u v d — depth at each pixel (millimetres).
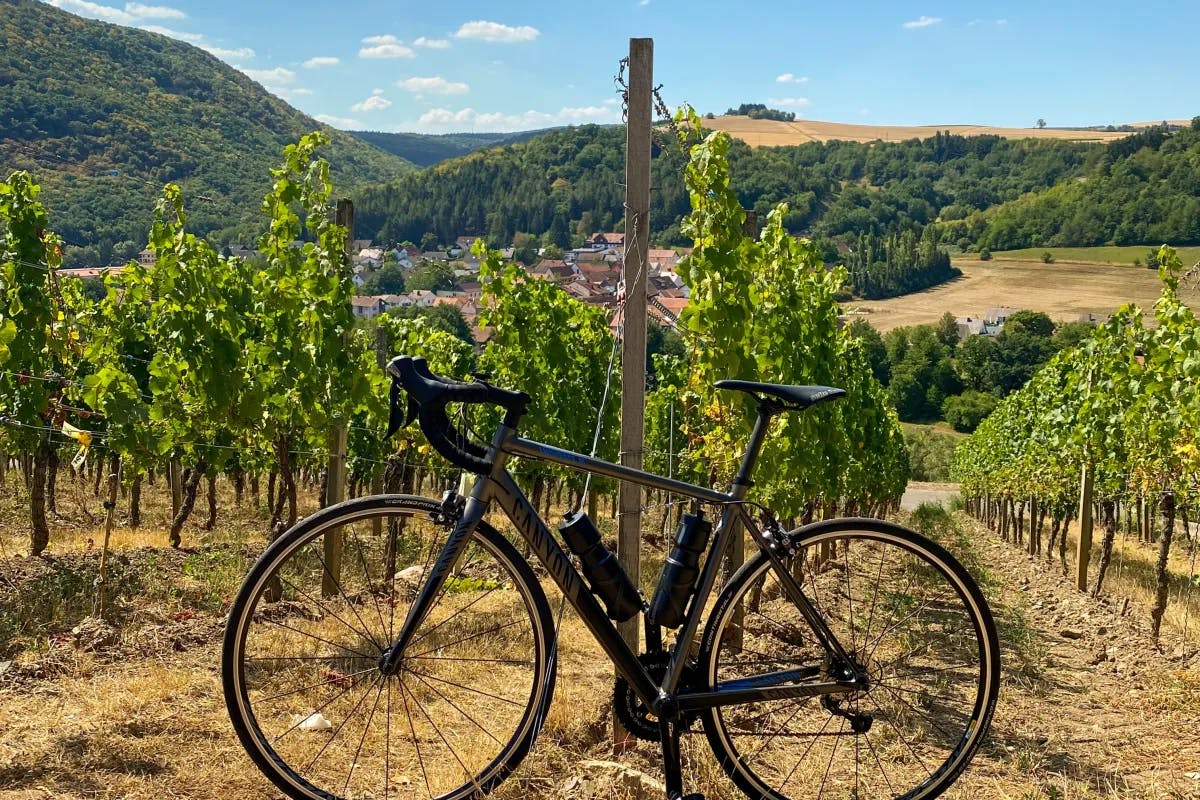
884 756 3797
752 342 7023
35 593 6629
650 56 3535
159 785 3037
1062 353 16594
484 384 2754
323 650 4629
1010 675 5641
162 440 7977
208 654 4895
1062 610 9820
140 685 4062
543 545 2789
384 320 13445
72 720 3600
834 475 10016
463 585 3381
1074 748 4277
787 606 6746
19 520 12344
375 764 3338
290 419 7531
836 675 3041
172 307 7672
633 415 3576
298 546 2723
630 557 3576
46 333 9070
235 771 3178
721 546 2912
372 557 8562
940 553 3051
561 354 11805
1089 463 11258
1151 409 10430
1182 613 9805
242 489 17875
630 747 3566
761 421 2949
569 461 2777
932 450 59562
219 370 7637
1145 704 5176
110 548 9320
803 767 3576
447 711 3908
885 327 90312
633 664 2822
